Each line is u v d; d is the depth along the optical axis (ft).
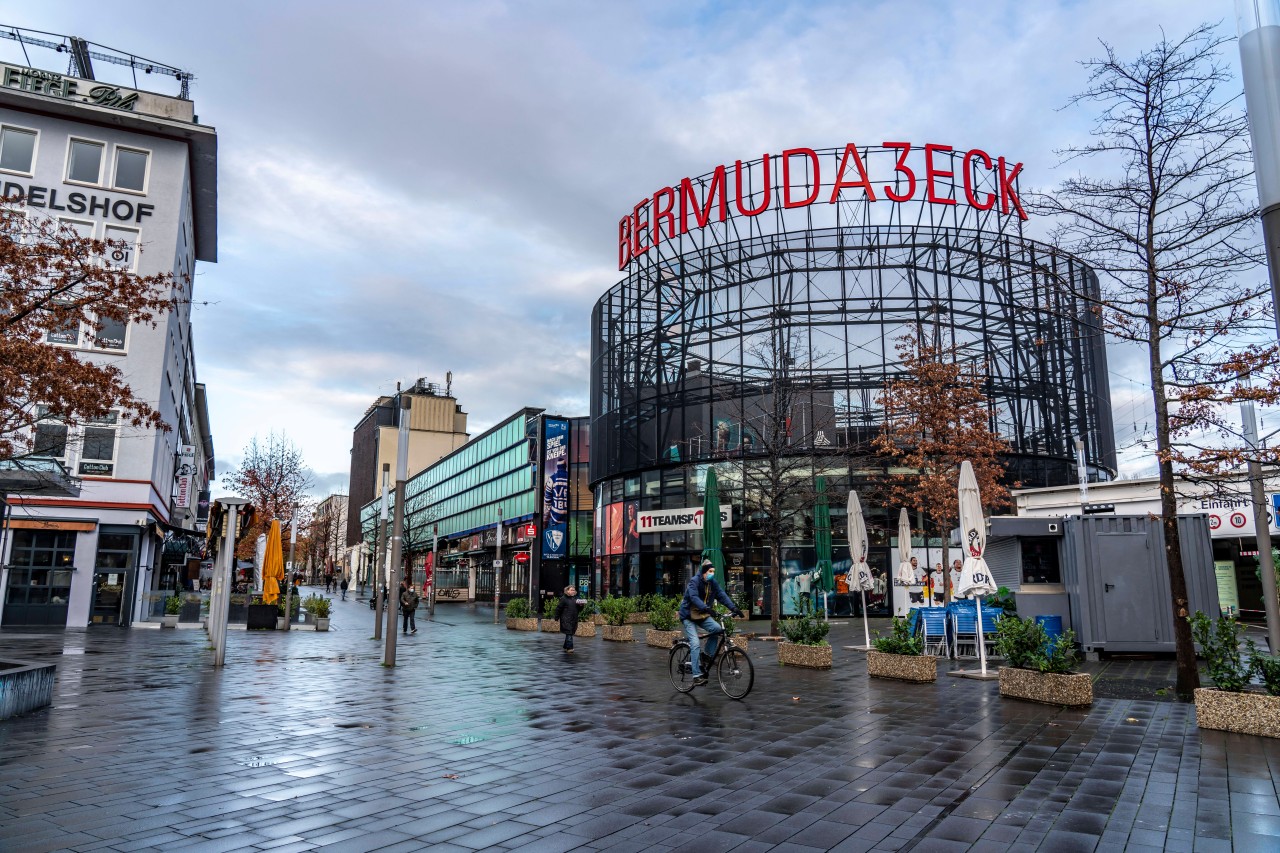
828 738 28.89
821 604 109.50
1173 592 37.81
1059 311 43.93
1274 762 24.58
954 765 24.52
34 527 91.86
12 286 44.06
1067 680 35.45
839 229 119.65
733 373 120.67
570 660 60.08
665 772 23.90
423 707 36.58
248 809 19.77
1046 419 114.21
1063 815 19.31
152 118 100.68
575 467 188.96
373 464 371.15
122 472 96.22
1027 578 59.62
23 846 16.76
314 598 103.50
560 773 23.76
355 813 19.52
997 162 119.85
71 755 25.63
